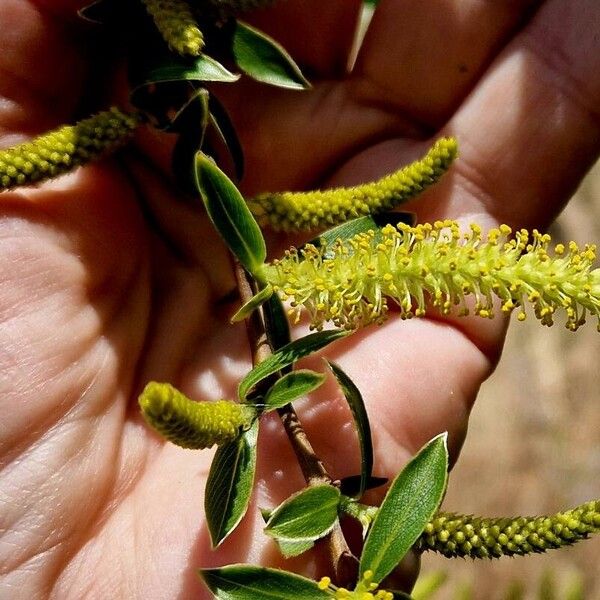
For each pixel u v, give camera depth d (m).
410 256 0.16
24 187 0.17
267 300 0.17
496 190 0.20
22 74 0.19
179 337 0.20
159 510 0.18
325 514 0.16
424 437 0.19
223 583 0.15
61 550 0.18
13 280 0.18
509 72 0.20
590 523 0.15
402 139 0.21
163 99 0.18
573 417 0.44
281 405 0.16
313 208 0.17
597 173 0.47
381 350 0.20
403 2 0.20
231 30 0.18
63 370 0.18
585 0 0.20
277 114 0.20
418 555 0.18
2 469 0.17
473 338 0.20
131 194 0.20
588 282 0.16
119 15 0.18
